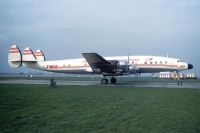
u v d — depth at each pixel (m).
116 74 43.09
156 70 44.25
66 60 49.12
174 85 42.03
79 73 48.09
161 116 14.17
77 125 11.89
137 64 43.97
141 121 12.84
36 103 19.12
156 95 25.52
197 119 13.35
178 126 11.78
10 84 43.47
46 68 50.75
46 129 11.09
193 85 42.09
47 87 36.06
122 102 20.08
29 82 51.81
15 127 11.37
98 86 38.66
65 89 32.62
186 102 20.20
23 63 54.09
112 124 12.16
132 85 41.53
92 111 15.71
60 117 13.73
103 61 41.56
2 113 14.77
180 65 43.66
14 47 54.66
